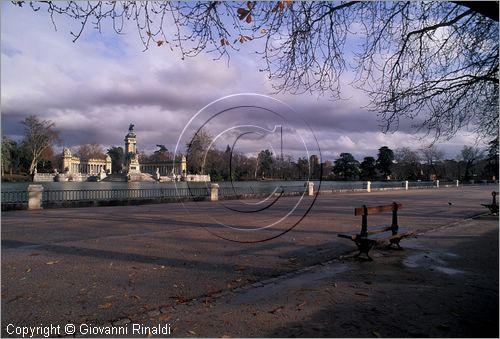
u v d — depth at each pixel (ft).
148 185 142.92
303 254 30.50
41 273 23.81
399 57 29.66
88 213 59.41
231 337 15.05
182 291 20.66
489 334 15.39
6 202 62.59
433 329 15.87
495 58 29.32
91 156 340.18
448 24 27.04
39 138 289.74
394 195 118.42
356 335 15.28
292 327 16.02
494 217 57.52
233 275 24.03
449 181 234.99
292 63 27.04
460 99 31.04
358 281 23.00
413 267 26.55
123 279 22.74
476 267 26.61
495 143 38.11
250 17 19.44
